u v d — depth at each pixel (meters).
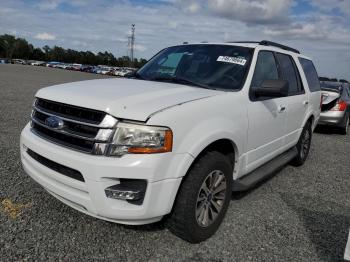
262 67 4.29
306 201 4.53
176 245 3.19
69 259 2.84
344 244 3.46
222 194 3.44
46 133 3.13
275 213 4.05
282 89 3.68
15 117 8.13
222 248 3.21
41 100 3.30
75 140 2.86
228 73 3.96
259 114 3.97
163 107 2.86
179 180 2.87
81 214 3.56
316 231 3.69
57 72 39.00
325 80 12.28
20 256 2.80
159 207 2.81
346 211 4.31
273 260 3.09
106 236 3.22
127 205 2.75
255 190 4.79
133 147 2.69
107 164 2.64
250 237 3.45
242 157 3.77
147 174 2.68
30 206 3.64
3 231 3.13
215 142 3.36
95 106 2.77
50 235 3.15
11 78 21.36
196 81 3.90
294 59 5.42
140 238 3.24
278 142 4.75
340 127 10.20
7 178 4.30
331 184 5.34
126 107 2.74
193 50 4.44
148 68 4.47
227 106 3.43
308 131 6.13
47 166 3.05
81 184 2.77
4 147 5.54
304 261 3.11
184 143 2.88
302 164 6.23
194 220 3.06
